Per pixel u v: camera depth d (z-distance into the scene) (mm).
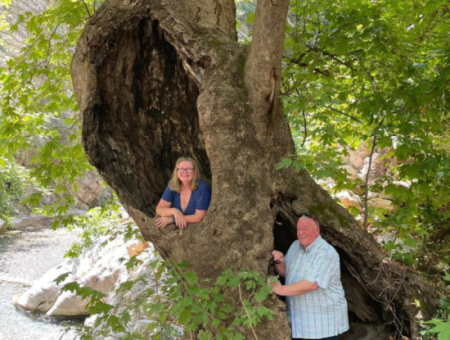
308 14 5863
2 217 14367
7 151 6555
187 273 3297
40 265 10945
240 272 3318
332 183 8375
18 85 6492
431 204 6004
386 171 8828
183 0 4211
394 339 3922
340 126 6531
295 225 3789
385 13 5570
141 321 5629
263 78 3518
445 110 5211
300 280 3328
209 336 3205
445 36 5180
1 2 7363
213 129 3645
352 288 4113
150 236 3857
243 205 3523
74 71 4438
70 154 6410
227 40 4012
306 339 3457
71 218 6535
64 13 5898
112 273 7543
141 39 4457
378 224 5125
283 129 3801
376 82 6195
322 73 5887
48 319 7629
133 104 4746
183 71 4609
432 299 3844
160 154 4953
